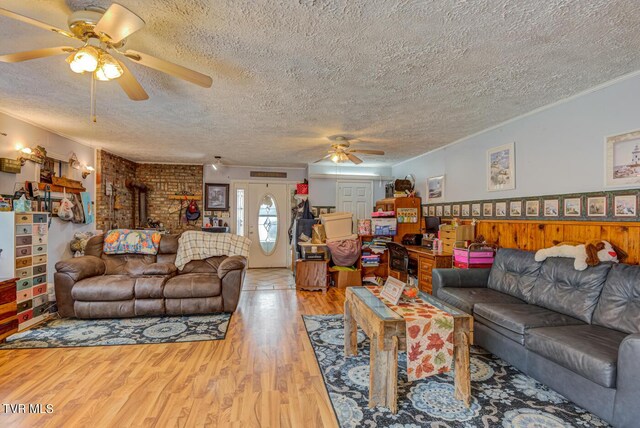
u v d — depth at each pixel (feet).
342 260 16.62
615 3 5.11
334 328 10.77
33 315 10.74
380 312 6.81
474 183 13.76
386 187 22.36
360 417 6.05
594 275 7.73
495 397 6.69
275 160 20.86
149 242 13.23
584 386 6.04
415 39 6.23
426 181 17.94
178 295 11.55
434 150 17.06
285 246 23.77
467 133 13.60
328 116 11.23
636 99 7.73
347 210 22.72
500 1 5.07
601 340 6.28
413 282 15.66
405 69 7.54
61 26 5.86
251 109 10.46
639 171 7.67
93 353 8.75
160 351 8.90
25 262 10.36
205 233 13.80
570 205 9.39
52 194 13.03
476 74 7.82
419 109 10.46
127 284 11.36
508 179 11.77
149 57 5.78
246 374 7.65
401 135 13.96
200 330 10.47
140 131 13.35
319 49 6.63
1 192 10.62
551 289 8.55
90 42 5.50
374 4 5.16
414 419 5.98
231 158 20.12
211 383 7.23
